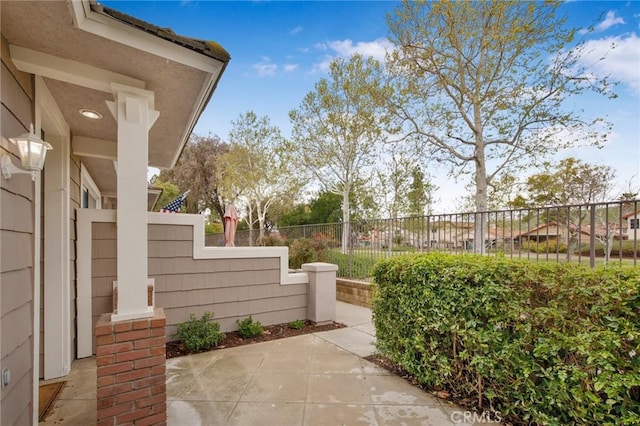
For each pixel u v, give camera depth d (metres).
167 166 6.34
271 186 20.42
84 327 3.92
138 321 2.44
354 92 14.30
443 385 3.04
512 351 2.41
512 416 2.53
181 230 4.46
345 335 4.83
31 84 2.61
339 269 8.03
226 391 3.07
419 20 10.55
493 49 10.12
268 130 19.98
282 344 4.41
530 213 4.23
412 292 3.25
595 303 2.03
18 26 2.09
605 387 1.90
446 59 10.82
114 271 4.12
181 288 4.45
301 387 3.16
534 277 2.35
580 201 11.88
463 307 2.76
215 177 23.97
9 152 2.12
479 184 11.45
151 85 2.97
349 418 2.61
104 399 2.31
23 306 2.28
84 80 2.59
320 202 27.25
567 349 2.15
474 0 10.02
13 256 2.11
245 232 13.87
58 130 3.56
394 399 2.92
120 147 2.64
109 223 4.10
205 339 4.16
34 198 2.48
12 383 2.09
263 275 5.11
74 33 2.20
